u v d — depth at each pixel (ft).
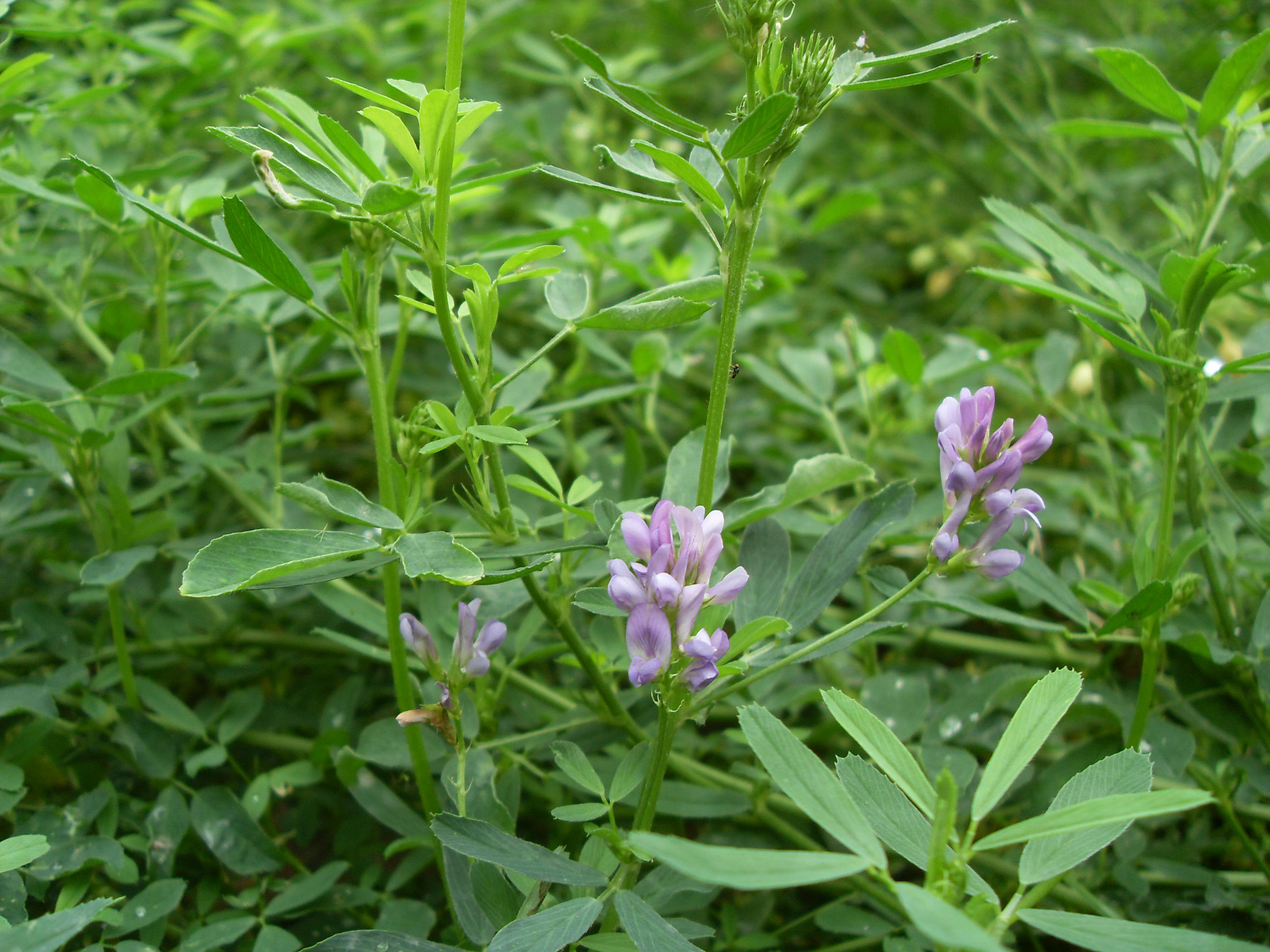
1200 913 0.87
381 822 0.88
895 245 2.13
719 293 0.79
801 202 1.56
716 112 2.16
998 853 0.97
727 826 0.95
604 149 0.77
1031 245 1.05
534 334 1.59
